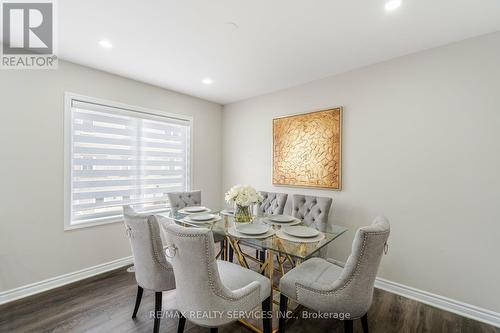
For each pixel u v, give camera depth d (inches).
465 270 81.7
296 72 113.0
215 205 167.2
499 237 76.2
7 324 73.8
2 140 86.0
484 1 63.9
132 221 69.3
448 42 84.8
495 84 77.1
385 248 64.2
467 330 73.5
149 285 69.7
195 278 53.0
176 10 68.6
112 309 81.8
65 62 100.5
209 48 91.0
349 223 109.6
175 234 52.7
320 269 73.0
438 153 87.0
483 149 78.9
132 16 71.4
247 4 66.1
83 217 108.0
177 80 124.1
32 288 91.7
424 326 75.2
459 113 83.1
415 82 92.2
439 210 86.8
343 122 112.0
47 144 95.9
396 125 96.6
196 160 155.0
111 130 117.1
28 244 91.4
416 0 63.9
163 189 139.6
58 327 72.6
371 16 70.9
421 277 90.2
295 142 128.4
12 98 88.2
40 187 94.3
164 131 139.6
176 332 71.0
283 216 101.7
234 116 163.6
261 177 147.6
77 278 103.1
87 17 71.9
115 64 105.1
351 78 109.9
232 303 54.8
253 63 103.7
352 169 108.7
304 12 69.4
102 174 114.2
